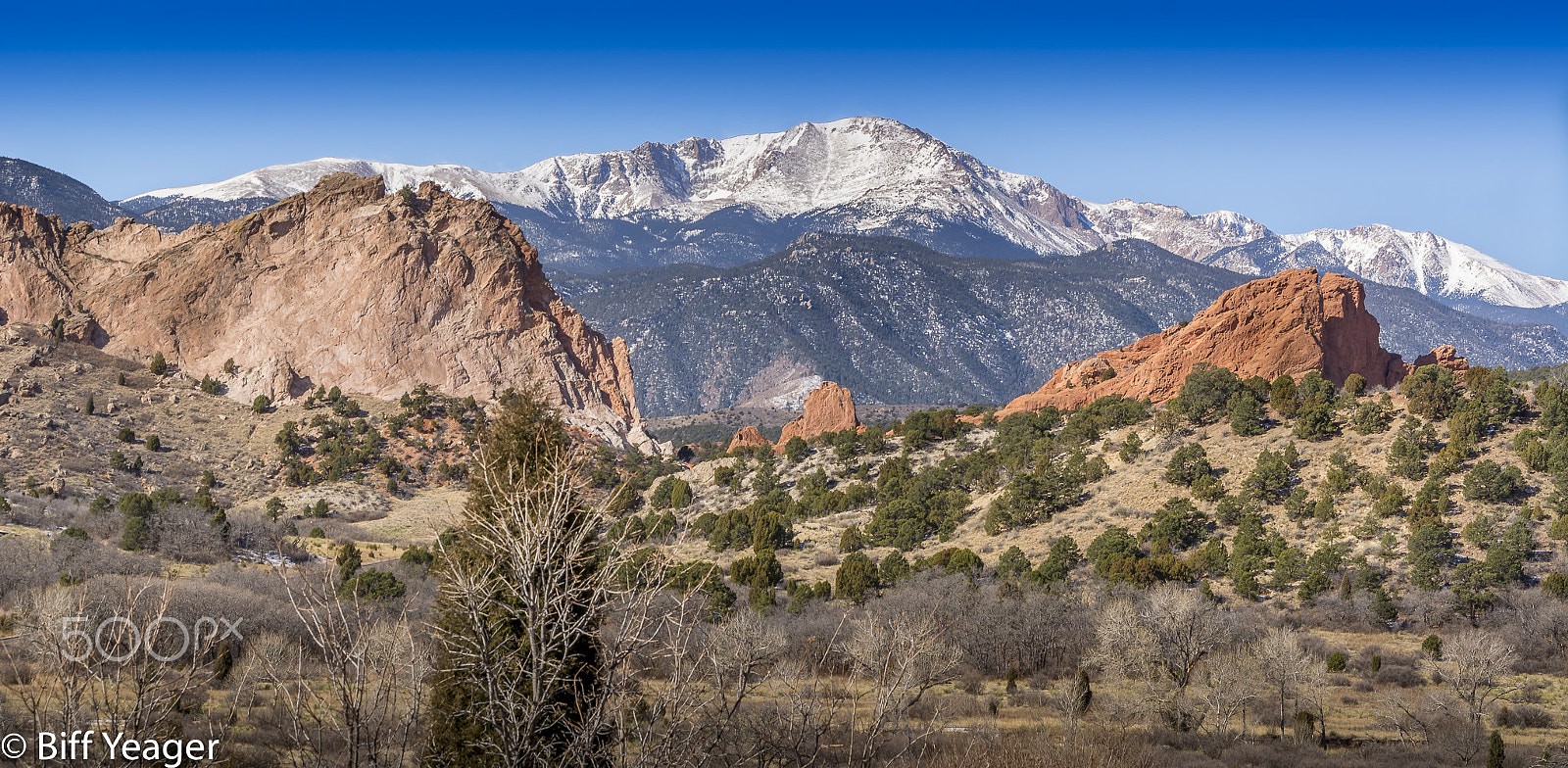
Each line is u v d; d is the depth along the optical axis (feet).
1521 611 212.43
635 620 46.60
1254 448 319.88
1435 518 254.27
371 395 501.97
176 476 404.77
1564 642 203.92
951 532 313.12
